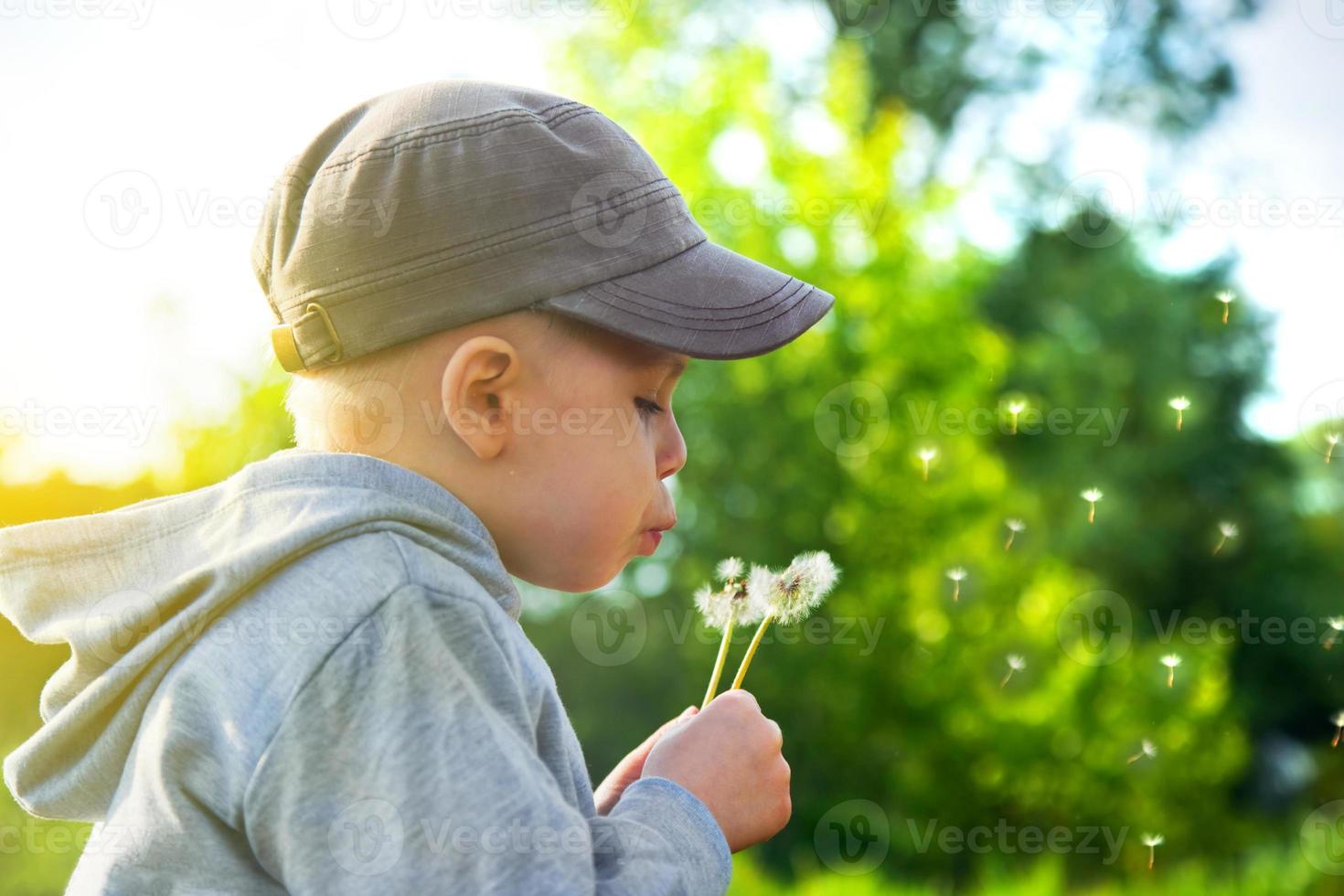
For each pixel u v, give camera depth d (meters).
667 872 0.86
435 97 1.02
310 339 0.98
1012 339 11.05
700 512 7.28
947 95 12.25
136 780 0.90
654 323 0.99
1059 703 7.30
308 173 1.04
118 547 1.01
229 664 0.86
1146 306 11.38
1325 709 11.05
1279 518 11.34
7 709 3.81
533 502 0.98
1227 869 6.65
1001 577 7.39
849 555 7.16
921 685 7.14
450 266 0.96
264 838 0.82
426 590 0.85
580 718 7.21
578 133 1.03
